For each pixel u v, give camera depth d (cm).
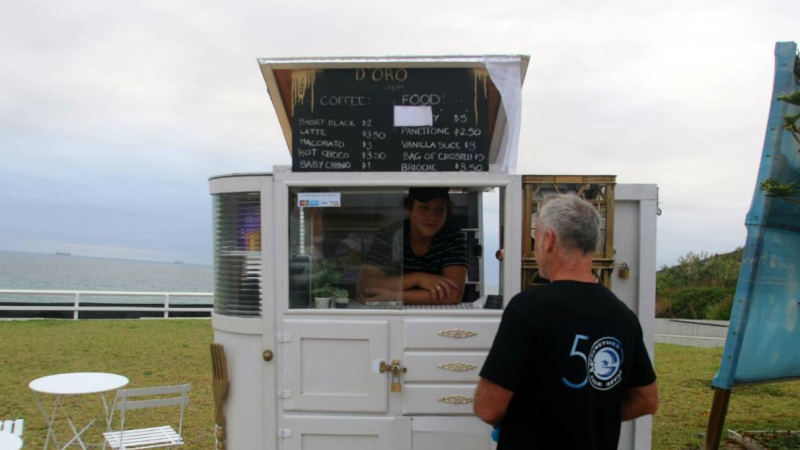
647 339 349
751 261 427
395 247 330
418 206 353
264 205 327
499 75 326
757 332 438
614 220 348
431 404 318
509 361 194
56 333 979
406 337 319
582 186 333
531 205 330
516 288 321
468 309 323
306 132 331
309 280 331
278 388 326
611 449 197
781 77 424
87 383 394
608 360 196
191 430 521
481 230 398
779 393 655
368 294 330
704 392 657
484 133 330
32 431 501
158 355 818
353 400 321
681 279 1327
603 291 206
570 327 194
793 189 409
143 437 390
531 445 196
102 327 1057
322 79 331
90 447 468
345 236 331
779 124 423
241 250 335
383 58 323
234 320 332
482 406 199
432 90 331
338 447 323
